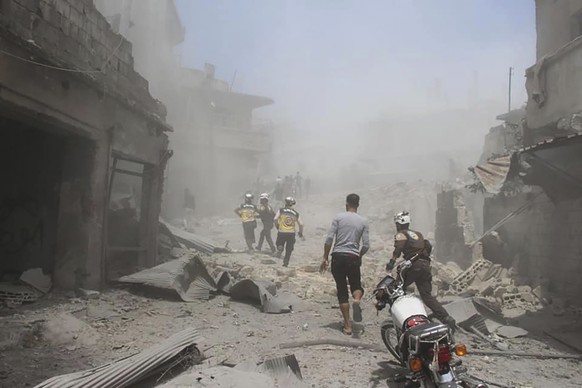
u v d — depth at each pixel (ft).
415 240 18.66
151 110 33.37
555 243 34.83
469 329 21.68
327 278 34.71
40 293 24.08
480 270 37.42
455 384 10.99
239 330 20.17
